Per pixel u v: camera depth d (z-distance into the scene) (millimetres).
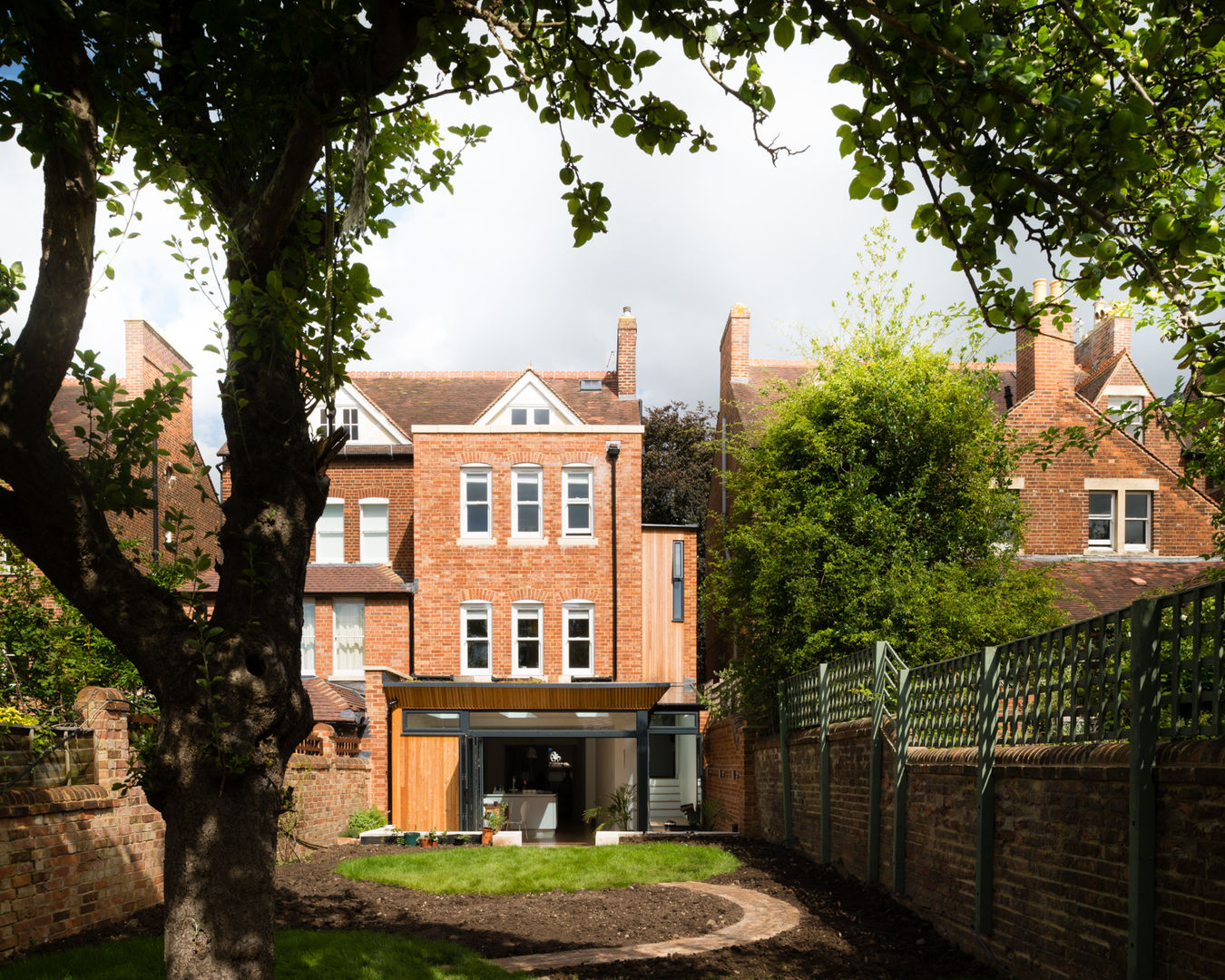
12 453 4613
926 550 16234
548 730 22250
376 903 11344
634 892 12125
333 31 4688
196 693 4871
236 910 4754
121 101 5301
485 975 7836
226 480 28312
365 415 29797
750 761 19797
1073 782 6766
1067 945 6789
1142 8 4574
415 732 22062
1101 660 6555
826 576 15797
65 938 8969
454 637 26953
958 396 16422
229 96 5512
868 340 17438
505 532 27406
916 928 9703
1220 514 8906
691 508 39719
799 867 14266
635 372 31984
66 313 4695
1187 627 5520
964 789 9016
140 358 27359
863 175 4652
